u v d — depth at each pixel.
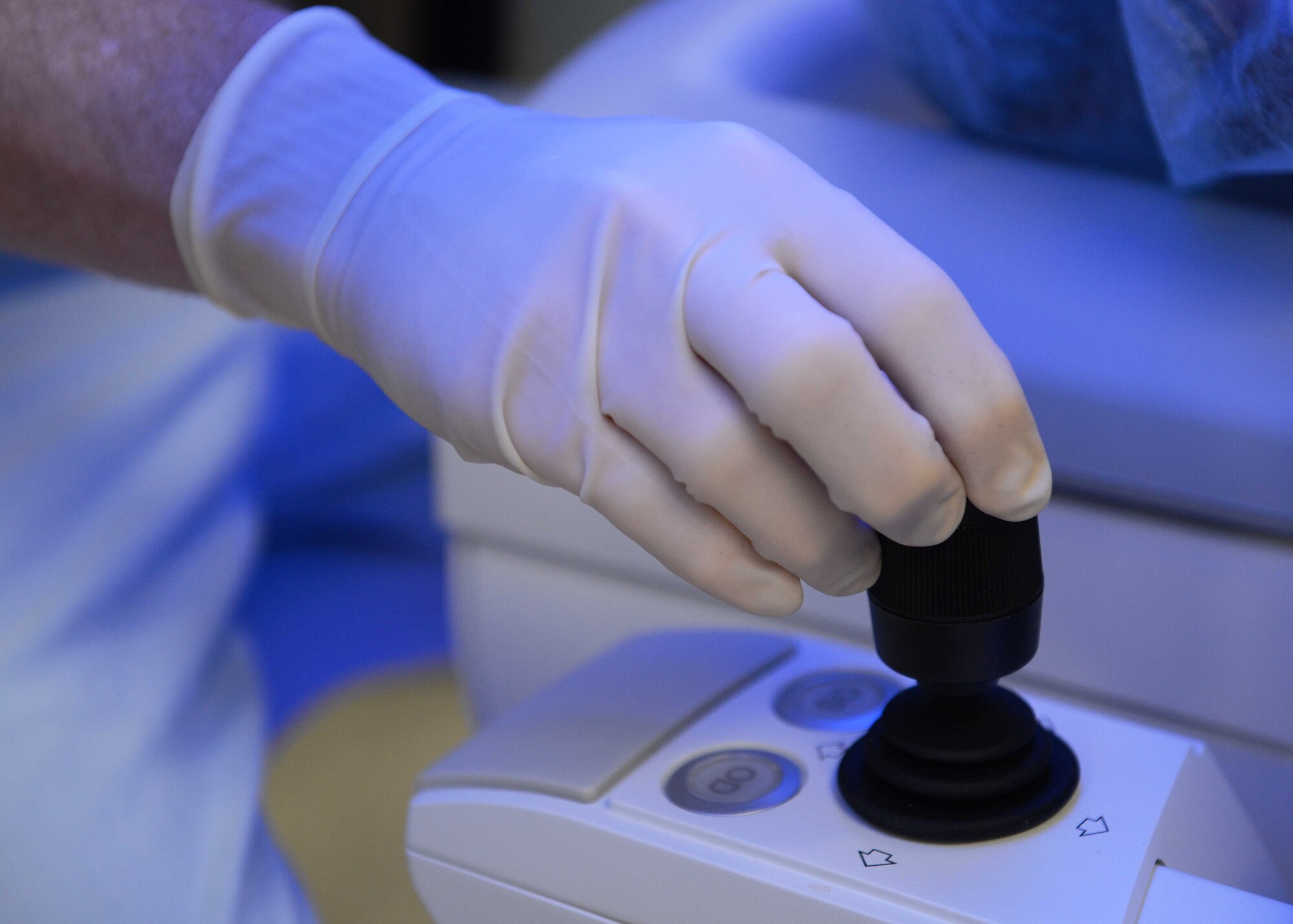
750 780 0.53
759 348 0.49
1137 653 0.61
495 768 0.54
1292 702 0.59
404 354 0.55
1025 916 0.49
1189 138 0.56
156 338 0.67
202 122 0.57
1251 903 0.49
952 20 0.59
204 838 0.62
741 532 0.53
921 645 0.51
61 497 0.63
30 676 0.60
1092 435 0.59
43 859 0.59
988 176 0.62
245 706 0.67
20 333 0.65
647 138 0.54
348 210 0.56
